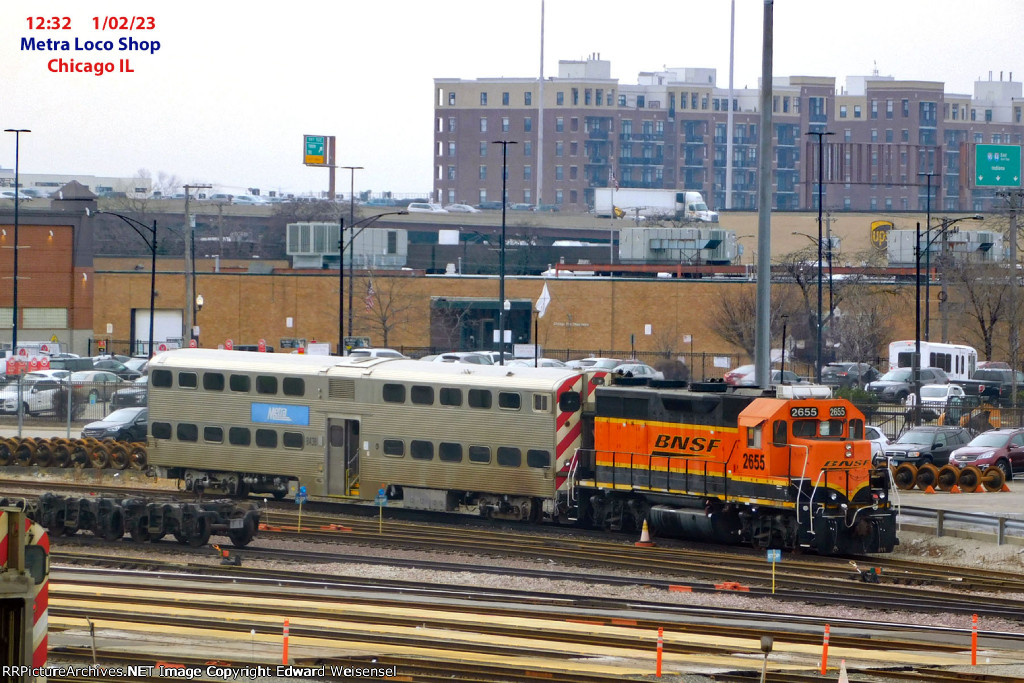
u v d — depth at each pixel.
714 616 79.19
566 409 112.75
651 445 109.56
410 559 97.38
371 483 119.00
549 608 80.50
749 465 102.44
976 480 134.62
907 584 92.38
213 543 103.00
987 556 100.44
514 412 112.81
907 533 109.25
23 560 41.03
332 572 91.94
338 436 120.88
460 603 81.38
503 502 115.19
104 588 82.69
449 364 119.69
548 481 111.56
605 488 111.69
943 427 152.38
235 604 77.94
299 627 72.19
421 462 116.62
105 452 143.25
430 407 116.19
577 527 115.00
